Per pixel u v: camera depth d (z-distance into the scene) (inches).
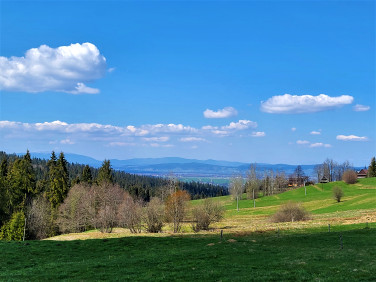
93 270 1219.2
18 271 1248.2
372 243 1649.9
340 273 1050.1
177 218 2945.4
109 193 3978.8
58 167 4562.0
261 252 1494.8
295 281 969.5
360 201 4980.3
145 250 1718.8
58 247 1795.0
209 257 1408.7
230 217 4768.7
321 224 2775.6
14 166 4229.8
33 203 3764.8
